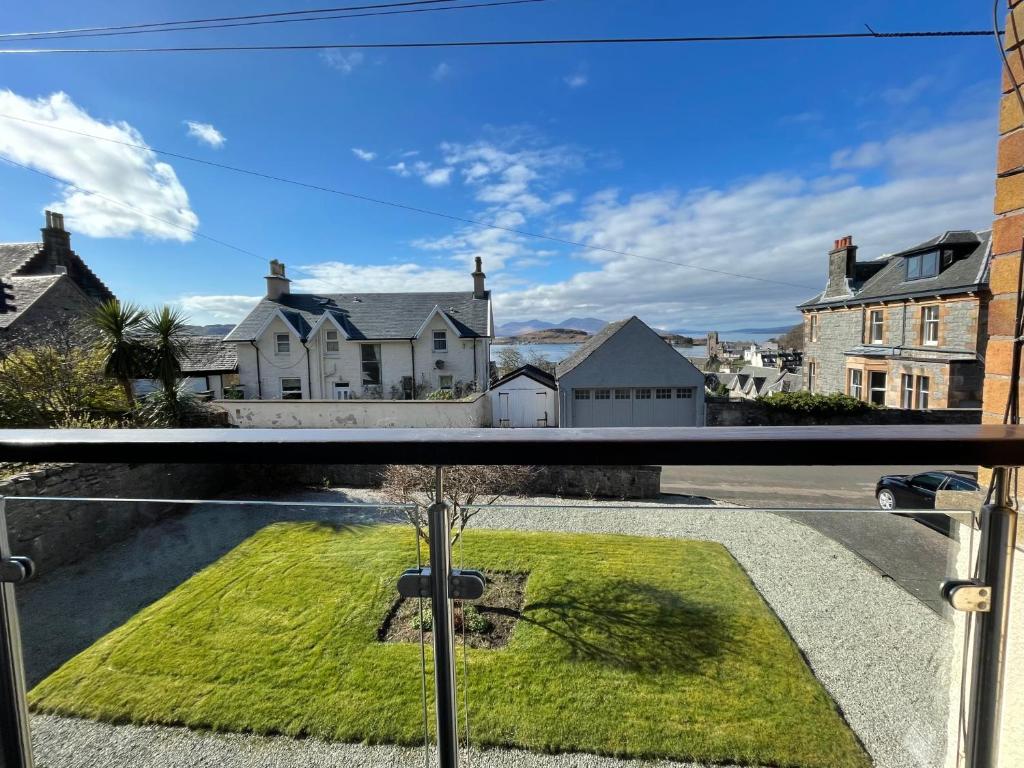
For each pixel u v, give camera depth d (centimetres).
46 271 1545
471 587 97
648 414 1666
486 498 376
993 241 138
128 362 824
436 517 97
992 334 137
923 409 1357
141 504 153
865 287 1775
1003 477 78
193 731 189
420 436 77
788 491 626
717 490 666
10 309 1241
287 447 78
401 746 177
